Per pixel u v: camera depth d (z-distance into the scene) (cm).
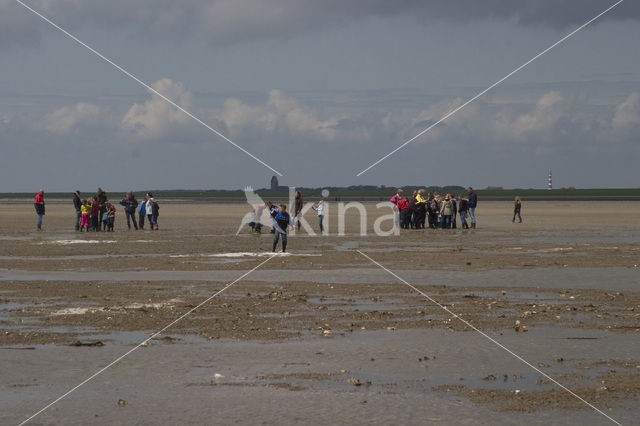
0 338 1270
